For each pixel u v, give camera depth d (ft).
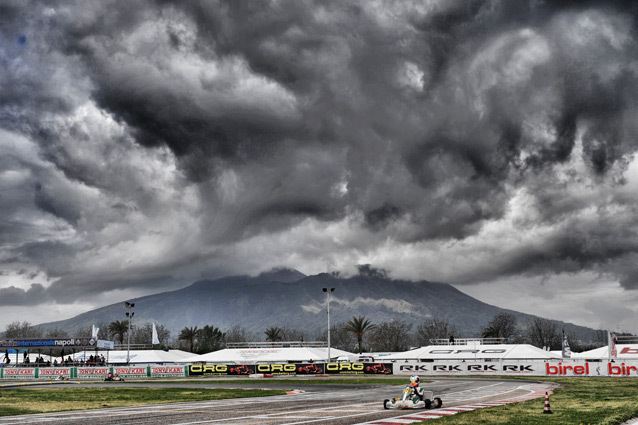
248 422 71.97
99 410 99.35
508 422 68.33
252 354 353.31
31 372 296.10
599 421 67.56
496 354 321.52
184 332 568.82
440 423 68.74
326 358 345.51
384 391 152.05
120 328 541.34
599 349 303.68
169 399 127.95
